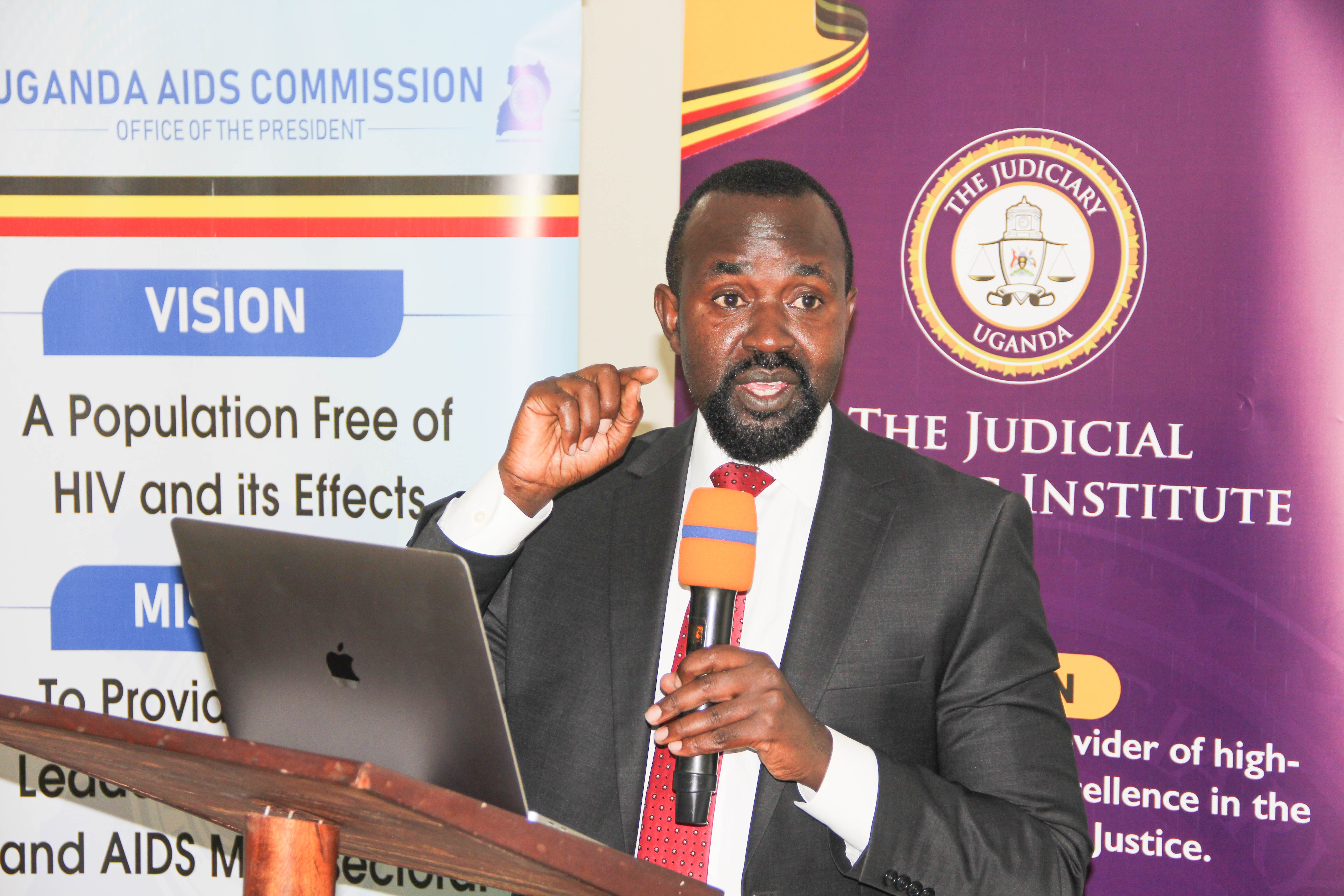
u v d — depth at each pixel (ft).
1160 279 7.59
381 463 7.77
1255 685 7.43
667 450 5.48
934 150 7.90
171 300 7.84
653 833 4.53
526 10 7.62
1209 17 7.49
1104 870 7.61
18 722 2.63
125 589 7.86
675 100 8.95
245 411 7.82
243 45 7.77
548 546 5.28
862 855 4.11
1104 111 7.66
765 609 4.95
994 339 7.85
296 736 3.34
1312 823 7.34
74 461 7.87
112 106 7.82
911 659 4.73
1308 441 7.37
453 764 3.01
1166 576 7.58
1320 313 7.36
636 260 9.01
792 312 4.74
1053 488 7.76
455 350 7.72
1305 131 7.37
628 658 4.84
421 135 7.70
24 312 7.88
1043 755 4.55
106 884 7.78
